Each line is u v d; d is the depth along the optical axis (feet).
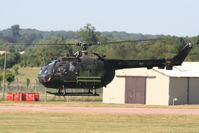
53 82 349.20
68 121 381.81
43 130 324.19
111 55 556.51
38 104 555.28
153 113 457.27
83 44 347.15
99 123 372.79
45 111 457.27
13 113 431.43
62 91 367.04
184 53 378.12
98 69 352.49
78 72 348.18
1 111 449.48
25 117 403.54
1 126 342.64
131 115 428.56
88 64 350.43
